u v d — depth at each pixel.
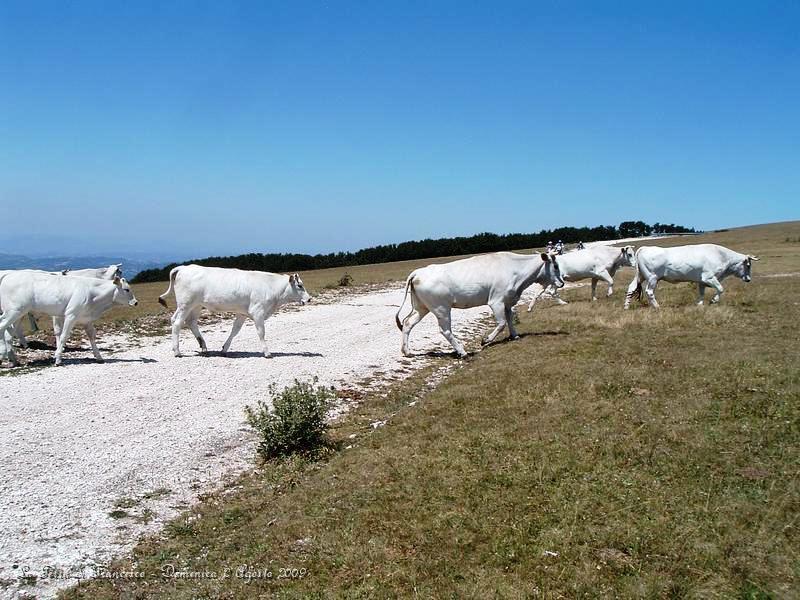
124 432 9.87
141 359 15.73
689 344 13.67
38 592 5.52
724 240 73.69
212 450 9.30
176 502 7.54
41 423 10.17
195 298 15.83
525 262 16.50
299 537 6.41
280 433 9.00
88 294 14.83
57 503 7.32
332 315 26.00
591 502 6.62
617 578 5.30
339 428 10.46
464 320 24.52
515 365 13.10
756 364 11.13
